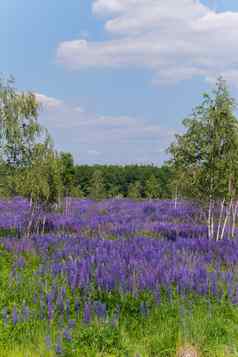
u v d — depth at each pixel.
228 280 11.79
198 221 27.47
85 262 13.08
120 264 12.59
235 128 19.77
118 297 10.67
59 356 7.86
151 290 10.88
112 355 8.09
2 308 10.13
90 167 102.12
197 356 8.12
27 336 8.63
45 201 22.52
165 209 33.38
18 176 21.02
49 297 10.00
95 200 44.91
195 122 20.16
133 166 105.38
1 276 12.96
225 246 17.41
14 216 27.03
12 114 20.22
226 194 19.98
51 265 13.59
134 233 23.09
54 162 22.08
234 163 19.77
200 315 9.70
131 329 9.04
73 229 24.48
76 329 8.93
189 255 15.18
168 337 8.55
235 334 8.92
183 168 20.67
